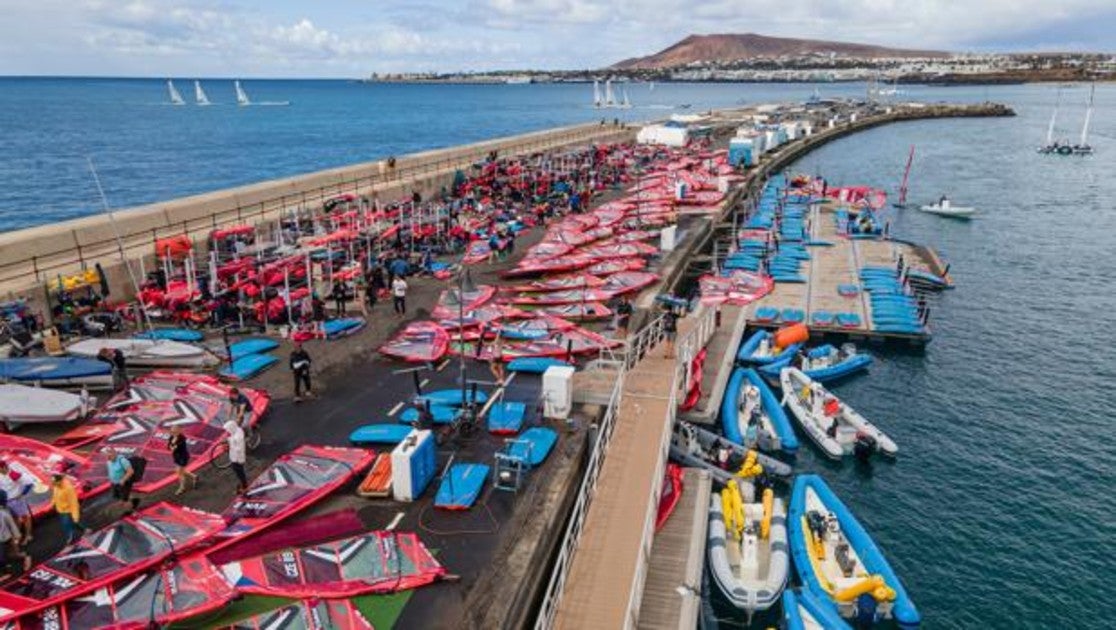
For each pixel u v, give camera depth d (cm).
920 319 4728
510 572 1842
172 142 15650
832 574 2434
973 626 2433
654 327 3416
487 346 3253
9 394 2511
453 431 2483
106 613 1614
